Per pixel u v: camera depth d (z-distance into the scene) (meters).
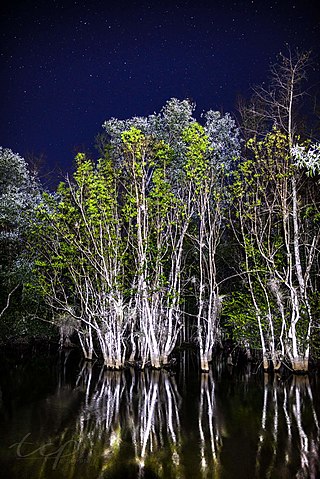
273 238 25.56
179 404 17.17
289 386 20.33
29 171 34.94
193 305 35.28
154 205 25.39
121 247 25.20
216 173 26.25
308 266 22.83
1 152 33.09
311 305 22.77
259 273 24.64
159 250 24.67
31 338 35.66
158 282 25.06
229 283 34.50
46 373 24.00
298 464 11.15
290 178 24.33
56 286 30.58
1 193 32.47
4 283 31.98
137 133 24.41
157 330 25.95
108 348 25.08
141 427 14.18
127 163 25.23
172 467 10.98
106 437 13.20
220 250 32.91
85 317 29.45
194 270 33.94
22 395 18.66
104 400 17.84
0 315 30.52
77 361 28.47
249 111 26.06
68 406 16.86
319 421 14.73
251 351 29.09
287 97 25.17
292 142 23.69
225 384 20.98
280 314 24.33
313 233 25.88
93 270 25.92
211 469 10.84
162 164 26.78
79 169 23.88
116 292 24.64
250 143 23.91
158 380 22.08
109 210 24.61
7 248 32.09
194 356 31.36
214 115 29.69
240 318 24.42
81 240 25.02
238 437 13.17
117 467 10.96
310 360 24.72
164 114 29.78
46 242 27.30
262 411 16.03
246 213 23.89
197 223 29.20
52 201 25.34
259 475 10.52
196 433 13.55
